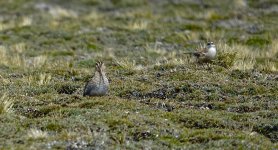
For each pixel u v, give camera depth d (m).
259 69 24.67
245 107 19.45
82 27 38.41
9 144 15.83
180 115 18.33
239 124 17.83
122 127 17.11
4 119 17.84
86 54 31.80
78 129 17.00
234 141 16.31
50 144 15.78
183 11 44.94
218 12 43.12
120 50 32.12
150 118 17.84
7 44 34.31
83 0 51.16
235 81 22.31
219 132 17.05
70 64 28.05
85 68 26.97
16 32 37.06
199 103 19.84
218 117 18.30
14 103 20.02
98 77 20.14
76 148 15.68
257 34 35.88
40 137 16.31
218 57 25.27
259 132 17.53
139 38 35.19
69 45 33.88
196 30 37.44
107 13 45.22
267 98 20.44
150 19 40.62
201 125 17.80
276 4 44.66
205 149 15.96
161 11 46.31
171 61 26.38
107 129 16.98
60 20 41.19
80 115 18.06
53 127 17.23
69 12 43.44
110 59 29.52
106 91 20.33
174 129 17.09
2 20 42.72
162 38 34.88
